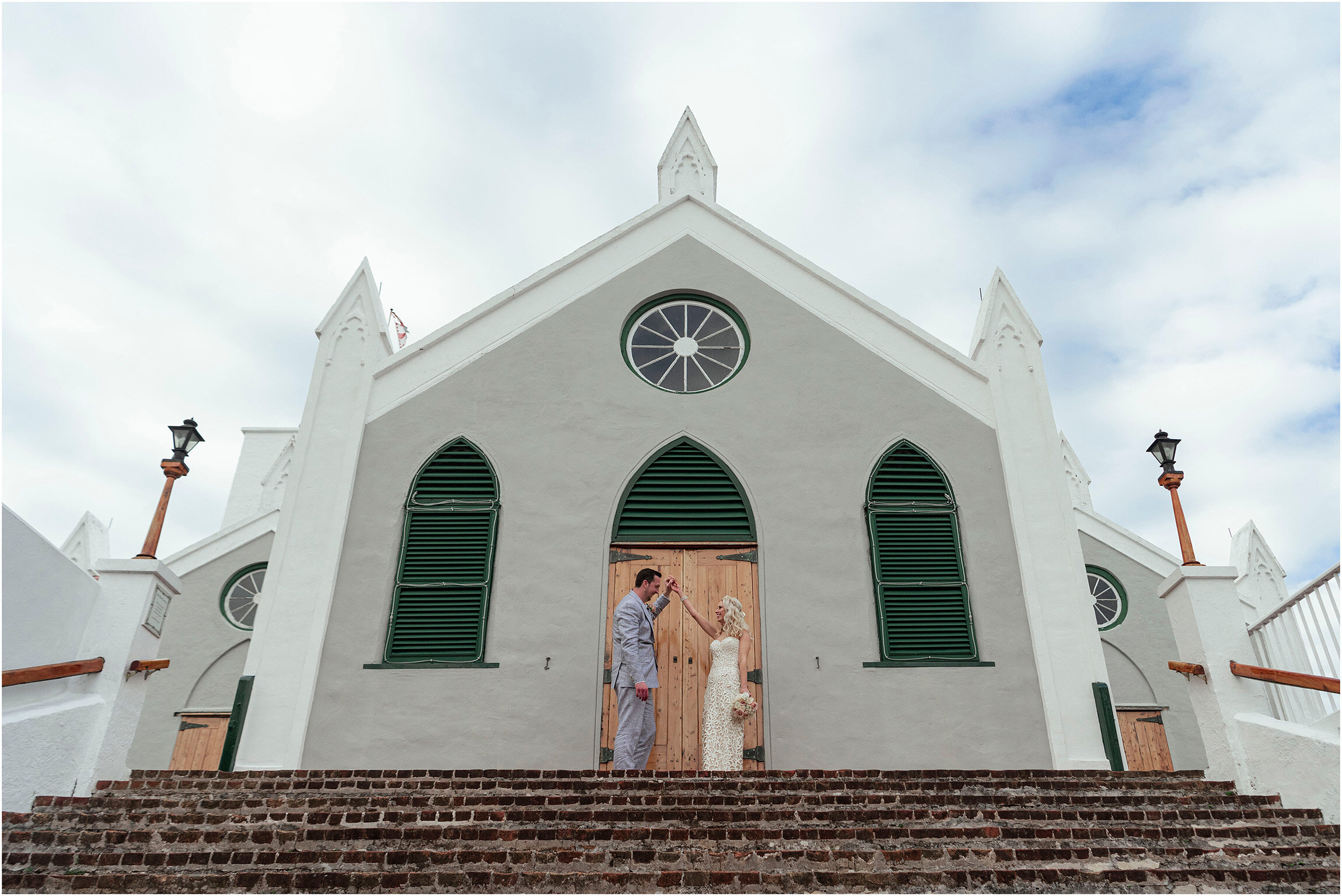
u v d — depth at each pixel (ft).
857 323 32.73
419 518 28.99
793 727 26.23
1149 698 43.19
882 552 28.81
